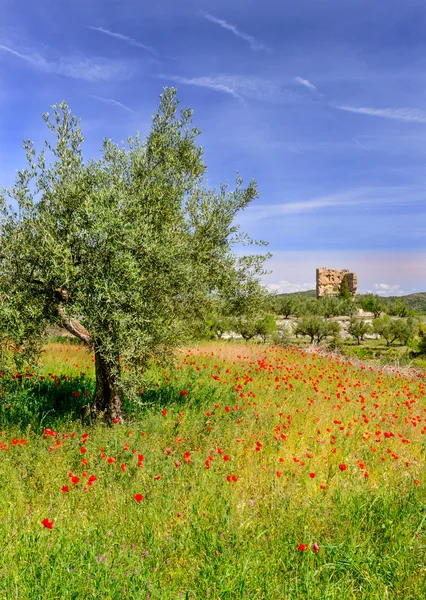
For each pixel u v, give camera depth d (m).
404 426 9.23
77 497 5.11
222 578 3.55
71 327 8.00
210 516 4.69
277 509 4.88
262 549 4.18
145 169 8.73
